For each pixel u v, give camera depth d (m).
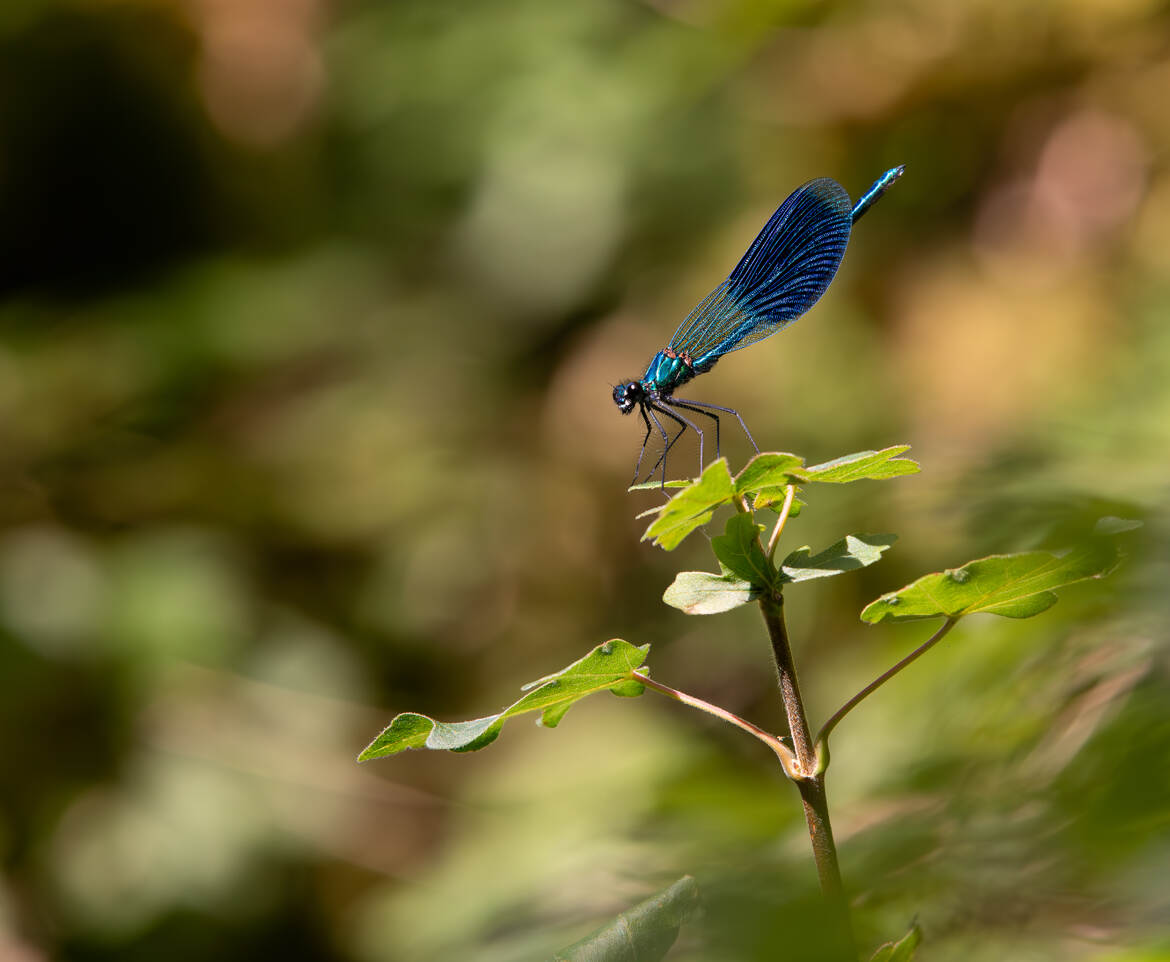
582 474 8.34
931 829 1.97
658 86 8.63
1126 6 6.28
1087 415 4.56
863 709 3.82
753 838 2.86
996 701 2.35
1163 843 1.73
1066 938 1.73
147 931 6.68
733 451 7.25
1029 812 1.91
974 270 6.61
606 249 8.66
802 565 1.66
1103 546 1.59
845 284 7.03
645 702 6.62
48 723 7.09
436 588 8.33
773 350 7.19
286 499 8.58
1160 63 6.33
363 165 10.02
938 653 3.50
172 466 8.40
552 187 8.82
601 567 8.17
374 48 10.09
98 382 8.57
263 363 9.09
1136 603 2.34
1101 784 1.82
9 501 7.94
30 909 6.64
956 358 6.43
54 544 7.65
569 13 9.51
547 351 9.05
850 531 3.93
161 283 9.77
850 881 1.98
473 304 9.21
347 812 6.96
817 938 1.50
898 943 1.63
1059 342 6.11
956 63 6.72
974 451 3.71
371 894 6.73
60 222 9.84
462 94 9.55
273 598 8.15
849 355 6.91
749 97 7.75
